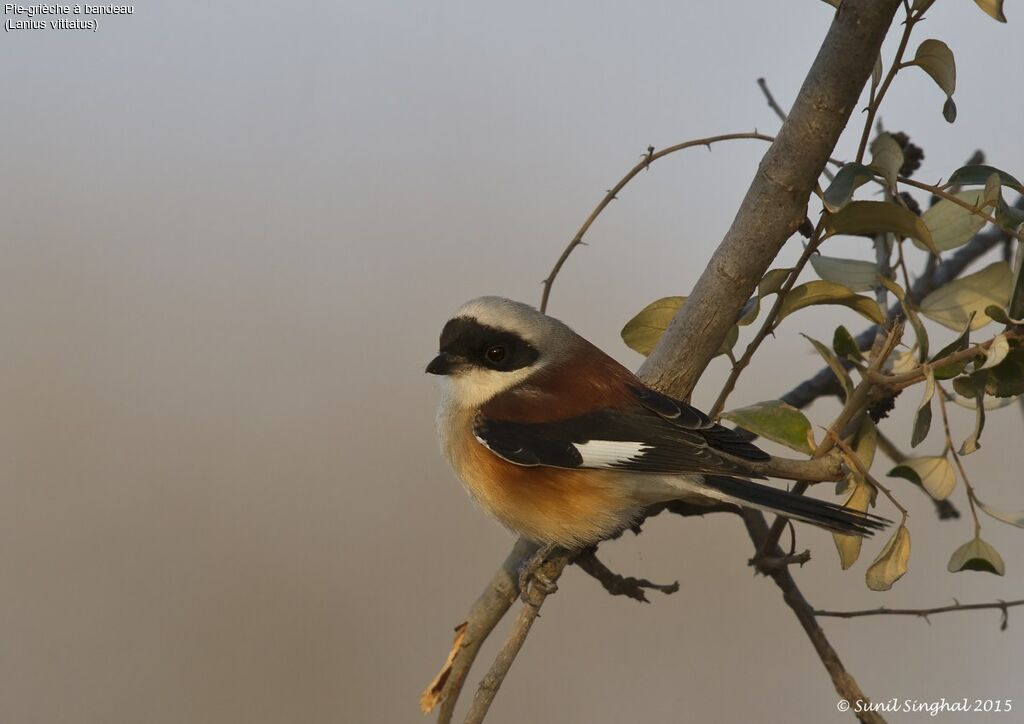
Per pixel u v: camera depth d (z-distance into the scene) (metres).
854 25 6.33
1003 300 7.80
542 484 8.19
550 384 8.45
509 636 7.55
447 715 7.87
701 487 7.61
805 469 7.09
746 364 7.83
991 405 7.97
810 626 7.93
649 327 8.21
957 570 7.30
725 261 7.38
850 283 8.10
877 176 7.31
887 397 7.38
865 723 7.66
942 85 6.76
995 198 6.84
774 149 6.94
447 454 8.81
